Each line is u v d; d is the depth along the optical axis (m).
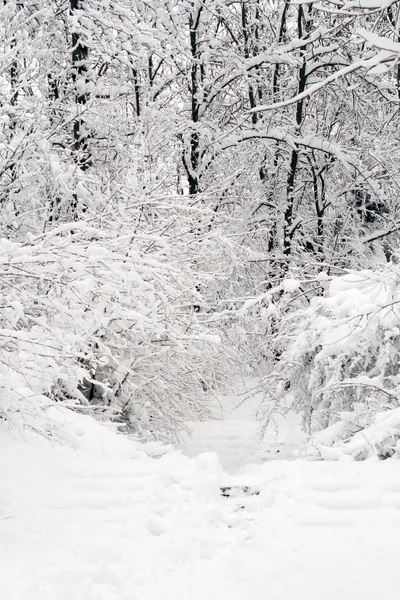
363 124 17.75
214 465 5.70
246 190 17.66
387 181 16.92
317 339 8.76
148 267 7.85
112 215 9.25
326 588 3.63
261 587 3.69
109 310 8.29
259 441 11.16
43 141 9.91
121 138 13.27
